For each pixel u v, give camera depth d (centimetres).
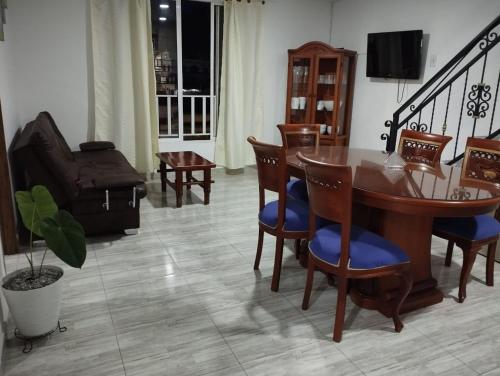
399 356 205
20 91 451
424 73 473
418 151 330
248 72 565
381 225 241
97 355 200
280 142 627
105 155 441
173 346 208
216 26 557
